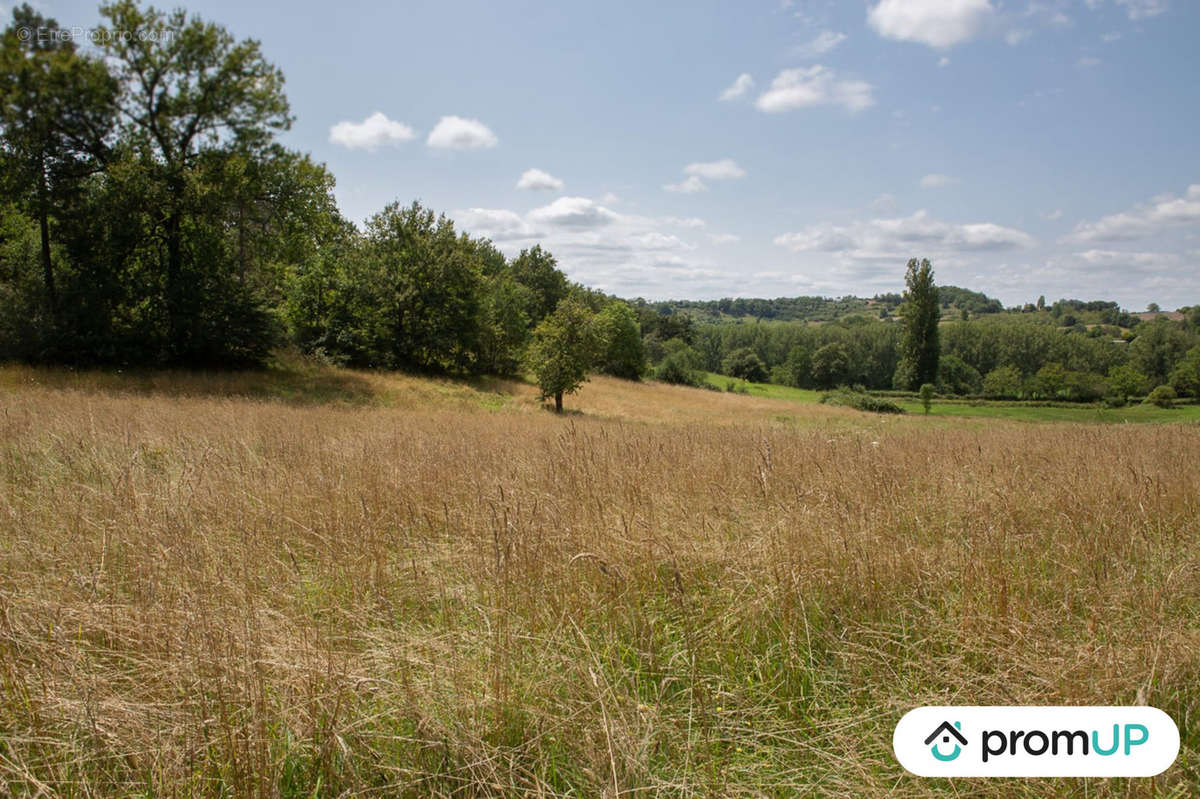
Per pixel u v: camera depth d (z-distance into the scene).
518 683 2.56
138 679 2.53
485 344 39.81
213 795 2.01
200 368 25.16
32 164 23.05
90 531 4.03
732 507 4.85
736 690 2.59
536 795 2.01
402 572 3.68
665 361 67.12
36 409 10.75
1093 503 4.79
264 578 3.53
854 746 2.29
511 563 3.47
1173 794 2.06
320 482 5.47
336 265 34.34
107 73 23.52
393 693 2.42
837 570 3.49
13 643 2.55
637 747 2.17
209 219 26.12
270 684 2.43
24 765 2.02
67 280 24.20
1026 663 2.62
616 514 4.34
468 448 7.63
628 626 3.10
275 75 27.08
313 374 27.33
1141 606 3.10
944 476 5.98
